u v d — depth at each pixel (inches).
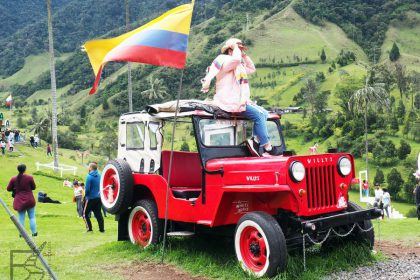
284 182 248.8
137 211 338.3
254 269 253.8
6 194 1108.5
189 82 6584.6
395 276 255.6
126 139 349.4
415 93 4677.7
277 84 6545.3
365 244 293.0
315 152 284.4
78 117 6683.1
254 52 7849.4
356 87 5103.3
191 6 302.4
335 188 272.2
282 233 247.0
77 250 354.6
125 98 6678.2
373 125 3988.7
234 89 305.0
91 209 512.1
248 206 280.5
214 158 292.8
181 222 313.6
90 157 3880.4
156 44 294.8
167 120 324.8
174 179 324.2
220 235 318.3
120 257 313.1
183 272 273.6
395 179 3063.5
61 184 1499.8
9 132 2327.8
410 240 376.2
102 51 316.8
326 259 278.8
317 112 4685.0
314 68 7047.2
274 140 330.6
